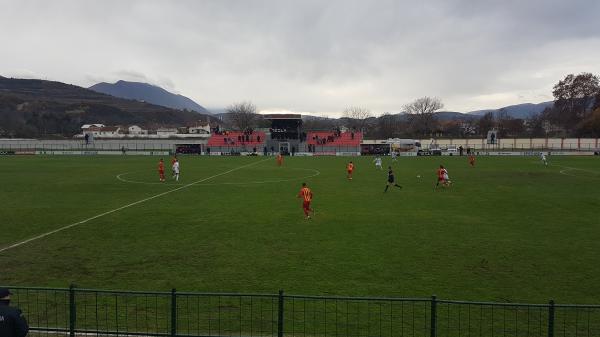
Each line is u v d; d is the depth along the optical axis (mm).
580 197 31406
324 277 14406
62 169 56188
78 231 21156
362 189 36531
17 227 22078
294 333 10609
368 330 10773
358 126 174000
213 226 22156
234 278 14391
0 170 54562
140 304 12320
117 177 46188
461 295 12859
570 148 104312
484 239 19266
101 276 14703
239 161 73938
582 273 14727
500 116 170250
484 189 36219
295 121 102312
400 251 17422
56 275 14805
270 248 17984
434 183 40750
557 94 139875
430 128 157500
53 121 190000
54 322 11242
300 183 40969
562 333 10617
